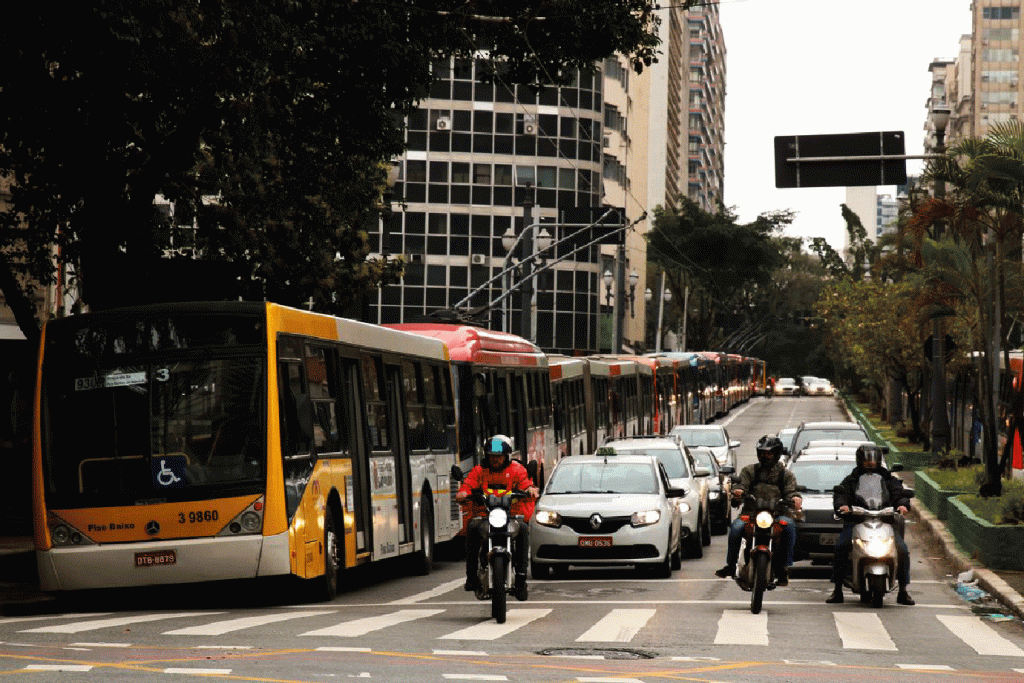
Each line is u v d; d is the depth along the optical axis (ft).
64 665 47.44
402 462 91.40
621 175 428.97
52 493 69.92
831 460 103.14
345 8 96.02
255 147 105.40
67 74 96.02
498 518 66.39
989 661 54.95
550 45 106.42
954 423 224.12
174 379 70.03
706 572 97.91
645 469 96.78
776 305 615.57
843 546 77.46
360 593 83.15
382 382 88.63
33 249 106.83
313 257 128.57
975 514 107.14
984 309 137.80
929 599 81.51
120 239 100.42
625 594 82.33
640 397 230.27
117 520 69.31
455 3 104.06
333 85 103.09
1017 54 611.88
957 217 125.29
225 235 120.88
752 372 536.83
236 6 88.38
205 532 69.10
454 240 365.81
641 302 504.84
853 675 48.96
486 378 116.67
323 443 76.33
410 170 364.58
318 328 77.10
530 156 368.07
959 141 124.57
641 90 483.51
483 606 74.49
